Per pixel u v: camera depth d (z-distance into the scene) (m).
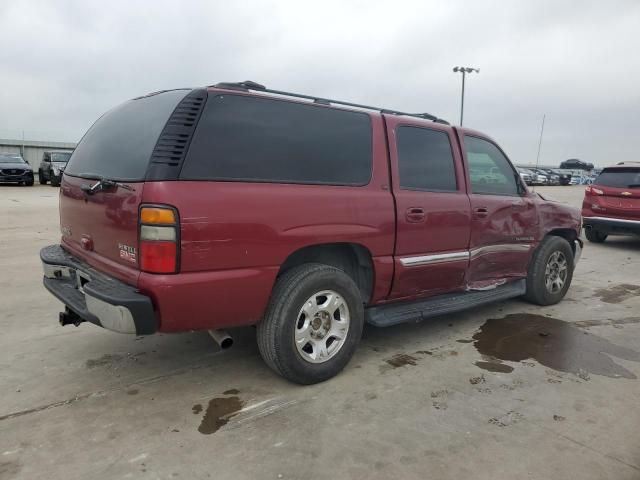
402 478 2.45
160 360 3.80
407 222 3.80
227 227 2.87
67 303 3.24
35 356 3.82
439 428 2.91
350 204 3.44
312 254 3.56
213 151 2.91
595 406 3.21
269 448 2.68
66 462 2.53
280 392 3.33
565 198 24.34
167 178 2.73
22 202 15.47
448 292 4.39
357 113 3.71
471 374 3.68
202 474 2.46
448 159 4.30
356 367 3.76
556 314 5.24
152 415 3.00
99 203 3.13
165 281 2.72
